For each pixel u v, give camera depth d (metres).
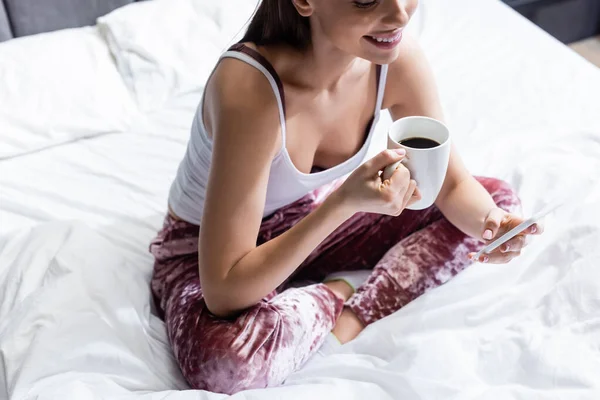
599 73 1.99
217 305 1.24
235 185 1.16
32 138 1.83
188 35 2.11
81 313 1.28
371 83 1.30
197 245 1.40
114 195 1.71
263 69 1.16
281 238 1.20
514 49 2.11
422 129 1.13
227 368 1.20
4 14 2.12
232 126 1.15
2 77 1.91
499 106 1.90
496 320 1.30
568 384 1.15
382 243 1.48
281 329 1.24
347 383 1.18
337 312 1.35
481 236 1.35
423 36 2.18
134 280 1.41
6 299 1.37
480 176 1.52
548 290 1.33
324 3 1.06
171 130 1.90
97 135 1.89
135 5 2.18
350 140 1.33
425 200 1.14
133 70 2.01
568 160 1.64
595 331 1.23
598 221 1.43
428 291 1.36
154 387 1.24
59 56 2.01
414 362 1.20
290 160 1.23
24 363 1.20
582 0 2.83
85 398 1.14
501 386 1.16
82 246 1.42
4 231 1.61
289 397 1.13
